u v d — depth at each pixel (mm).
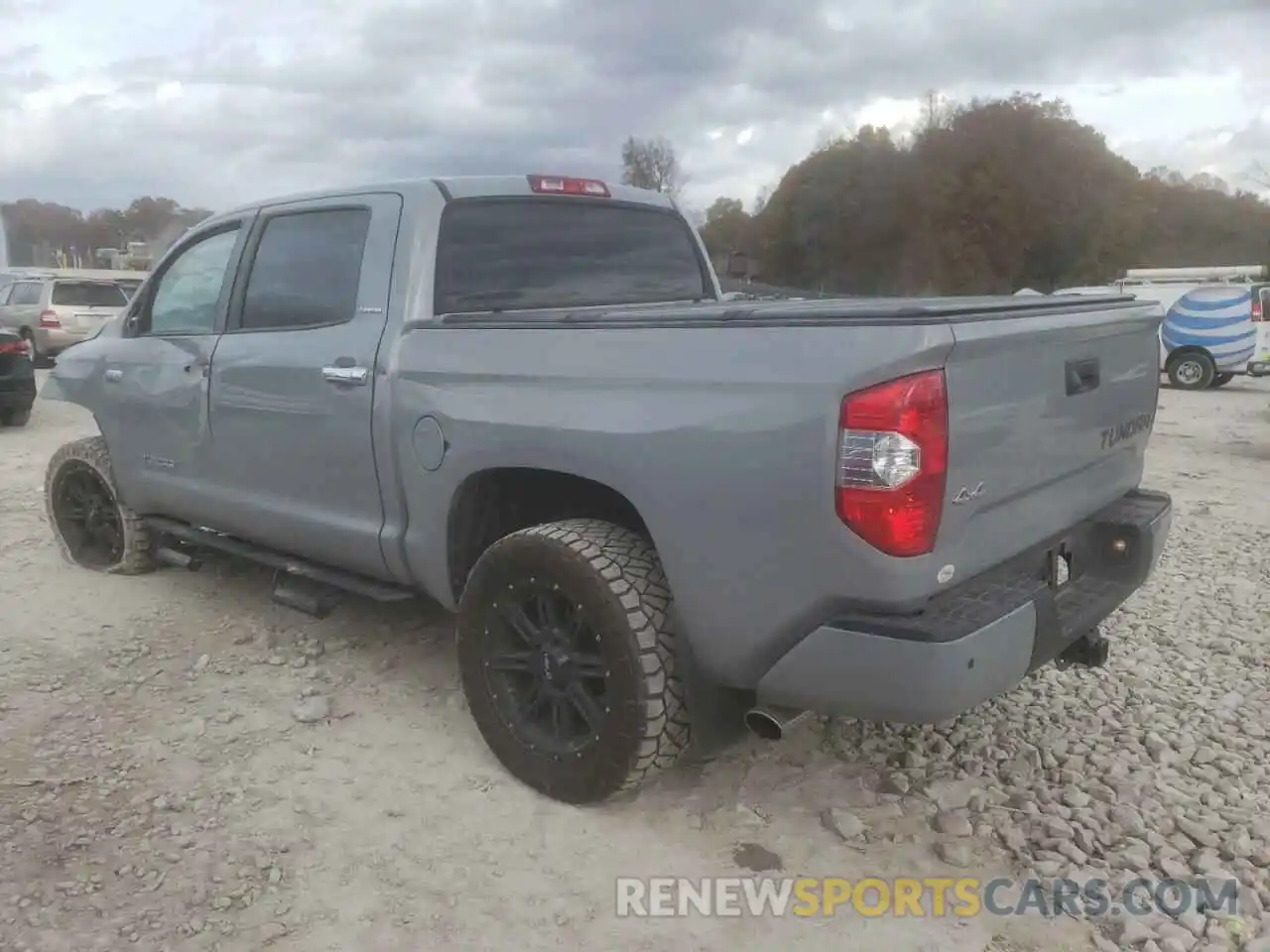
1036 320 2912
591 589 3061
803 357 2652
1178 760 3582
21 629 4809
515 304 4000
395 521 3762
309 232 4156
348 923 2771
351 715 3945
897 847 3102
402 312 3713
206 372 4469
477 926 2766
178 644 4633
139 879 2943
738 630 2863
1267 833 3123
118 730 3830
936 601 2744
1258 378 21125
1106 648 3439
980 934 2734
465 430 3387
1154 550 3490
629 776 3102
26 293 19109
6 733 3795
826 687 2754
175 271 4902
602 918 2795
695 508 2850
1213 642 4648
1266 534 6637
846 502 2574
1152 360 3748
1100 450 3400
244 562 5742
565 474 3309
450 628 4777
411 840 3135
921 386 2521
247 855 3059
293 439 4082
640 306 4070
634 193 4625
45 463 9016
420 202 3826
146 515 5262
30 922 2752
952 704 2615
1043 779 3457
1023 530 3012
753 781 3443
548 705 3379
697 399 2832
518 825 3207
